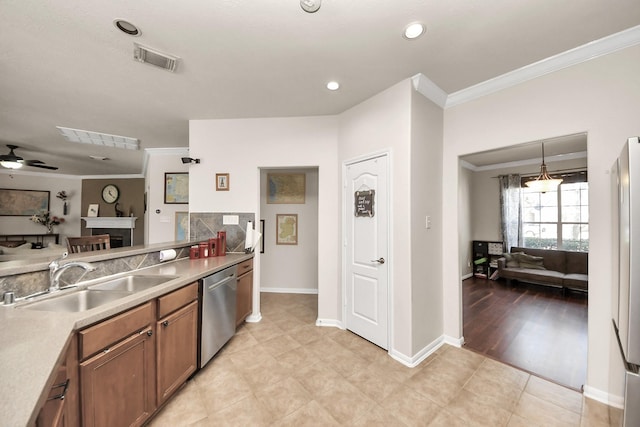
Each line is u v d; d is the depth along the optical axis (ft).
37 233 23.15
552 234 16.99
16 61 6.68
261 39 5.94
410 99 7.58
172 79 7.66
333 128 10.19
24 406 1.99
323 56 6.61
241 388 6.37
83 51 6.31
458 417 5.47
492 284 16.96
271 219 14.52
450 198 8.83
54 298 4.93
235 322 8.85
